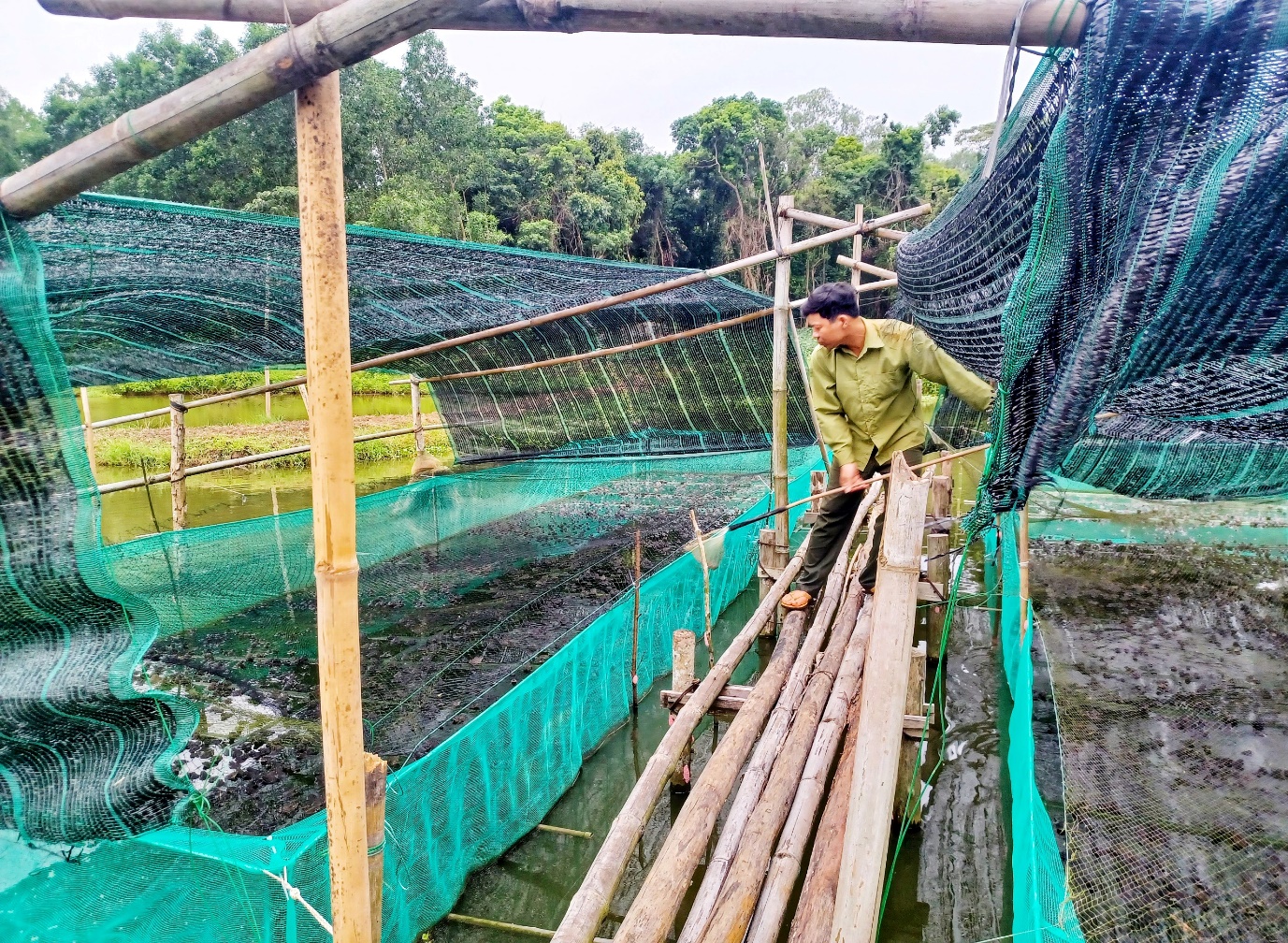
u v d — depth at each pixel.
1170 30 1.39
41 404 1.91
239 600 7.23
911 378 4.45
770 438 9.84
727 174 38.62
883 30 1.52
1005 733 5.51
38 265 1.93
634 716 5.69
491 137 32.72
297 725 5.58
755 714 3.96
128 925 2.82
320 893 2.95
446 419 11.54
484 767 4.00
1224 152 1.51
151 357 6.07
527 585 8.55
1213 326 1.76
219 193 24.86
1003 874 4.17
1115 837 3.81
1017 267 2.38
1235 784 4.26
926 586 6.41
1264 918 3.22
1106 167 1.63
